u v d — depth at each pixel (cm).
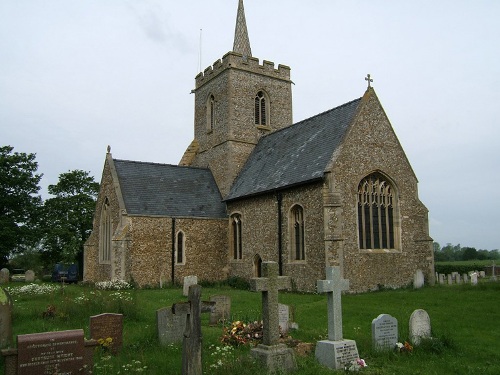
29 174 4084
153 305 1748
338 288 962
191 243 2945
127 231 2720
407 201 2528
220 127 3500
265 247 2664
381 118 2516
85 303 1480
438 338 1055
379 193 2455
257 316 1415
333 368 902
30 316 1416
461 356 973
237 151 3381
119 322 1048
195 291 799
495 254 11281
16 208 4019
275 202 2605
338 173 2256
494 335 1170
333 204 2195
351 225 2270
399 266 2422
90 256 3212
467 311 1539
